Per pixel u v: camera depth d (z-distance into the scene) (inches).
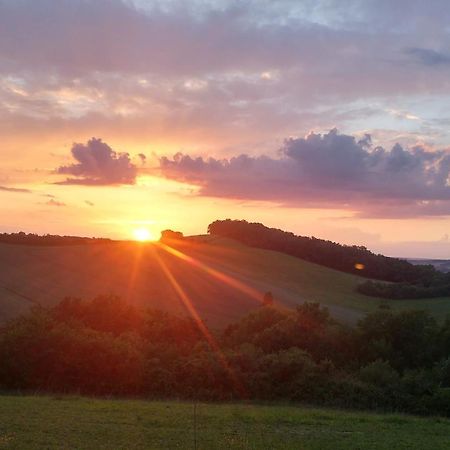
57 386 843.4
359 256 4052.7
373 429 615.2
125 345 893.8
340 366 1338.6
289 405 829.8
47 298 2086.6
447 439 580.7
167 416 609.0
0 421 540.7
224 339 1498.5
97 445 464.8
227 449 471.8
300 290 3120.1
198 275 2815.0
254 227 4370.1
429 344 1446.9
